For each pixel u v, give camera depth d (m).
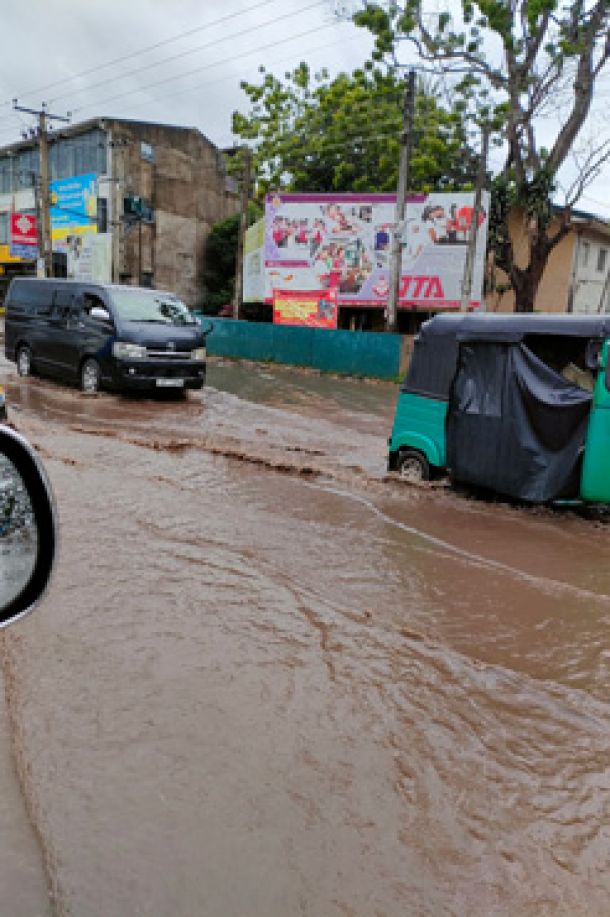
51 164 39.41
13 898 2.05
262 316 32.59
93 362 13.05
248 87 31.75
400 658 3.72
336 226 25.58
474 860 2.33
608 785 2.78
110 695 3.15
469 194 23.72
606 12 19.62
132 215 35.81
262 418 12.61
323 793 2.61
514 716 3.24
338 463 8.92
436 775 2.77
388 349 20.28
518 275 23.70
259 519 6.21
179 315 13.72
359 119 27.25
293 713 3.11
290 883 2.18
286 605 4.27
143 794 2.53
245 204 29.38
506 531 6.35
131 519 5.77
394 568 5.25
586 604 4.69
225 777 2.65
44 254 32.53
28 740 2.81
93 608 4.00
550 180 21.78
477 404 7.19
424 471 7.83
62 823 2.37
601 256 31.38
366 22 19.92
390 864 2.29
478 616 4.45
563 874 2.30
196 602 4.20
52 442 8.74
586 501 6.49
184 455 8.74
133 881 2.15
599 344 6.29
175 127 37.81
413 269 24.81
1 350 22.06
